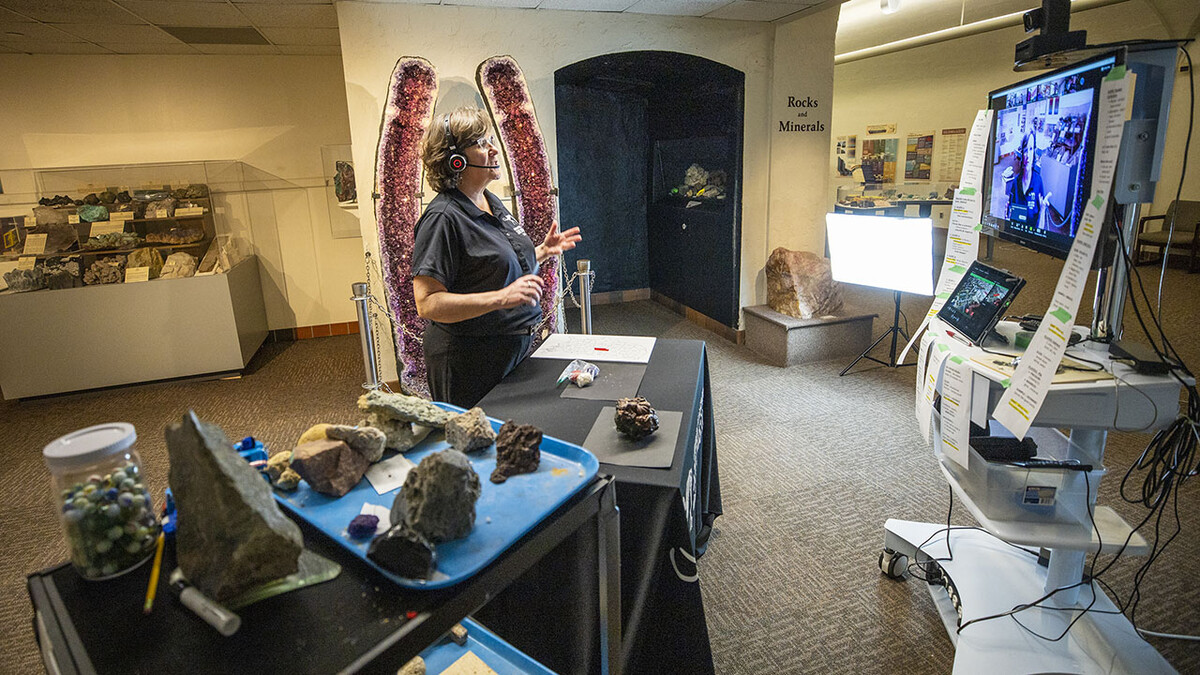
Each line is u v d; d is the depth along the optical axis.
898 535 2.12
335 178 4.96
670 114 5.62
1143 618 1.94
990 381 1.57
